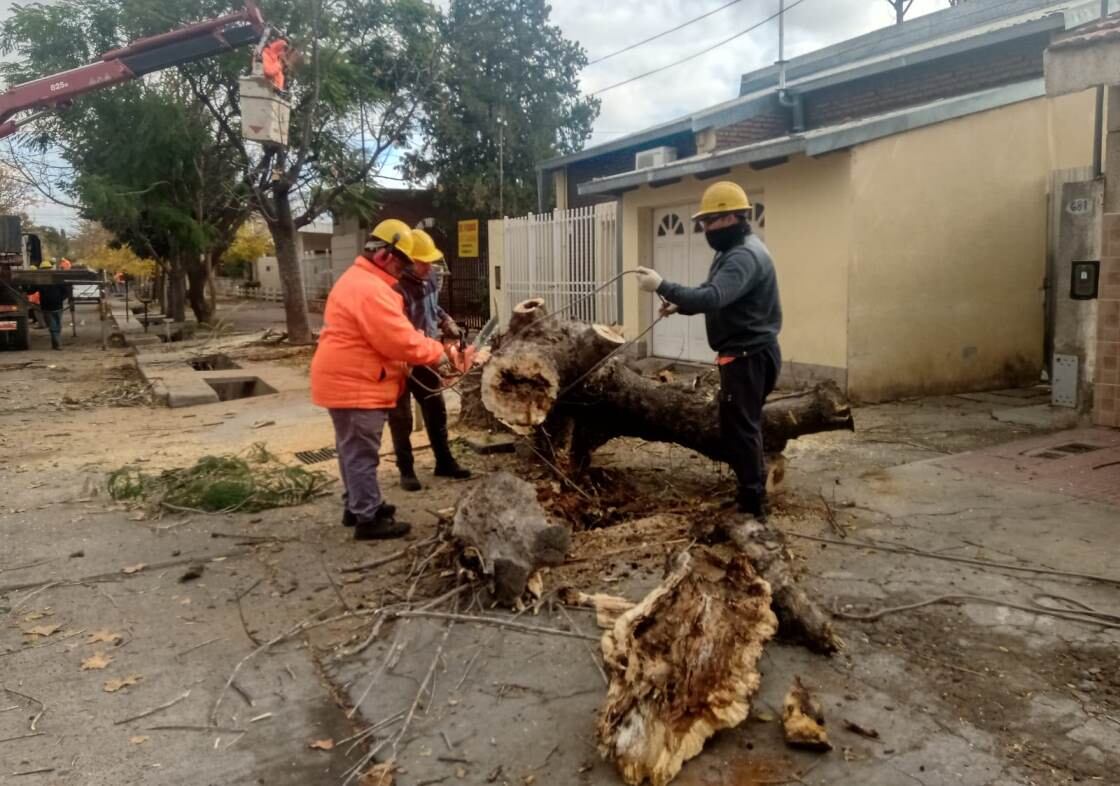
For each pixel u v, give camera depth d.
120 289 57.31
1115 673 3.31
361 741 3.02
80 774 2.85
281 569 4.68
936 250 9.55
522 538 4.02
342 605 4.17
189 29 12.03
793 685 3.04
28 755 2.96
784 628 3.58
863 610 3.89
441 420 6.35
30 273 19.97
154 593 4.39
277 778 2.82
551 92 25.14
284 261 18.75
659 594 3.03
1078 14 10.53
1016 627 3.70
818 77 13.85
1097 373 7.24
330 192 19.20
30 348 20.08
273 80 11.71
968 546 4.66
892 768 2.76
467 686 3.35
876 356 9.30
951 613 3.85
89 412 10.65
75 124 16.83
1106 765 2.74
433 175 24.73
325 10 17.19
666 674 2.84
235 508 5.77
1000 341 10.10
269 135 11.47
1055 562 4.39
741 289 4.57
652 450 7.15
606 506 5.57
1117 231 6.89
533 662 3.51
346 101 17.50
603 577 4.34
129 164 17.20
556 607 3.99
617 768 2.76
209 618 4.07
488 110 24.31
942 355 9.72
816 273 9.48
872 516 5.21
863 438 7.50
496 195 23.56
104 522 5.59
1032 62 11.17
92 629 3.98
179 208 18.80
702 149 13.95
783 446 5.63
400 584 4.40
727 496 5.73
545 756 2.88
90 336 23.58
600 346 5.37
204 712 3.23
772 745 2.91
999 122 9.77
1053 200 10.20
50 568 4.77
